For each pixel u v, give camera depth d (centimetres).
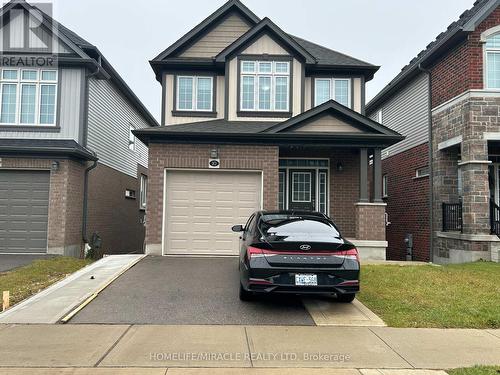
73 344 498
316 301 705
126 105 1861
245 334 541
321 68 1366
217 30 1419
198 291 752
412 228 1480
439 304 681
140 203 2164
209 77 1367
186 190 1187
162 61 1342
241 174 1198
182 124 1270
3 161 1235
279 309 655
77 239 1324
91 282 811
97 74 1408
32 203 1247
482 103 1116
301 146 1211
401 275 877
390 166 1711
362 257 1150
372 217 1164
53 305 659
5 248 1234
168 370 429
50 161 1241
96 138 1458
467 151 1122
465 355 480
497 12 1130
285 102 1330
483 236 1084
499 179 1325
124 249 1858
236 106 1323
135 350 480
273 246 614
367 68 1370
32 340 512
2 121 1320
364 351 489
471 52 1123
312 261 609
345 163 1373
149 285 793
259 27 1316
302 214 738
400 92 1609
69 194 1262
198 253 1172
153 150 1173
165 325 573
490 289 768
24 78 1331
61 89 1334
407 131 1540
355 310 656
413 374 427
